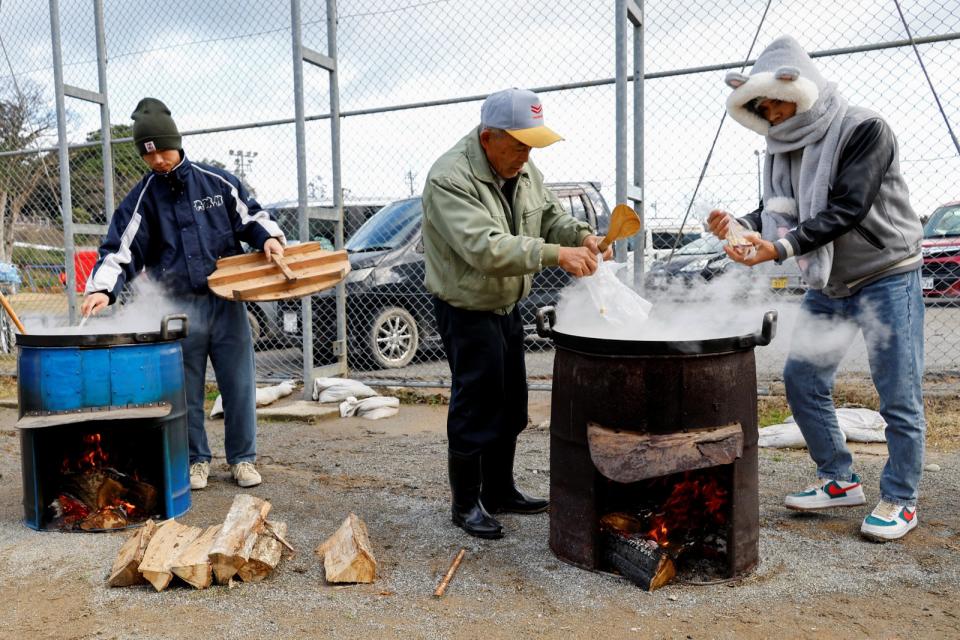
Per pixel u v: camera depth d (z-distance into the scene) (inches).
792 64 108.6
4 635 89.0
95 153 301.6
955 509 126.6
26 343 123.0
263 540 108.9
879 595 95.9
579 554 105.6
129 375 123.6
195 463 148.6
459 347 115.3
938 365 237.3
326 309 264.1
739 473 99.3
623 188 188.2
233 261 141.6
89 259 310.5
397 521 127.7
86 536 122.3
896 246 109.7
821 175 108.3
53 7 247.3
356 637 87.2
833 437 122.4
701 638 85.6
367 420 214.5
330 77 236.2
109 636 88.4
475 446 118.3
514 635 87.0
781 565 105.4
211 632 89.0
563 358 104.4
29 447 124.8
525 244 100.7
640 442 93.4
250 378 151.1
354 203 321.1
